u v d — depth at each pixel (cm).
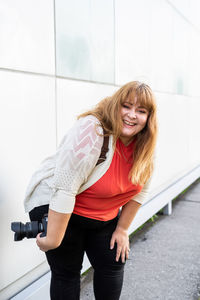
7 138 164
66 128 207
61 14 198
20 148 172
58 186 124
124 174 139
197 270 255
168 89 399
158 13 358
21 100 171
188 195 495
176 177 444
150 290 226
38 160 185
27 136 176
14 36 163
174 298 216
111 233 157
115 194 141
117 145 135
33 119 180
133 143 141
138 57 314
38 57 180
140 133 141
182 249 295
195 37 510
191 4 478
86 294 218
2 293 170
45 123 189
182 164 470
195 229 347
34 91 179
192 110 510
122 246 156
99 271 157
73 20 210
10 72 162
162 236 326
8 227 168
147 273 250
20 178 173
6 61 160
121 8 276
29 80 175
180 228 349
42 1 181
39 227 137
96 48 240
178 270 255
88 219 144
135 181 141
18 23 165
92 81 237
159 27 363
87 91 230
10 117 165
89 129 125
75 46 214
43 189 143
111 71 263
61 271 148
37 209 145
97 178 132
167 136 399
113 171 133
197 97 537
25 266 183
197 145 553
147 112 136
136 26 306
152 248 297
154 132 138
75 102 216
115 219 167
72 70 212
